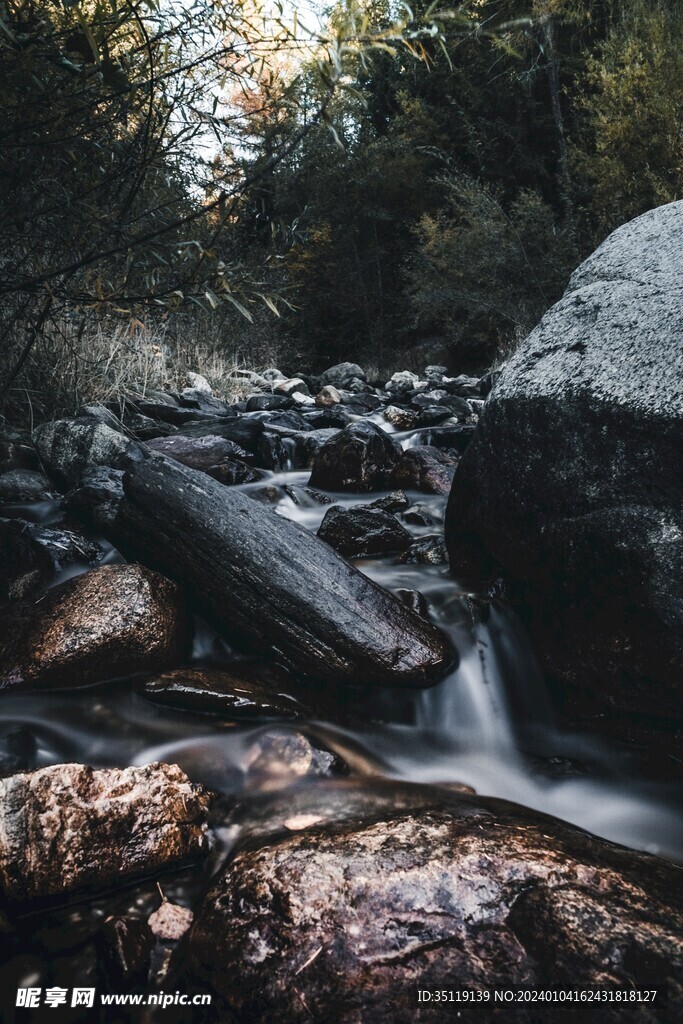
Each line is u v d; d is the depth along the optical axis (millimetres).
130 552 2662
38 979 1375
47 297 3115
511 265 10797
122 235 2842
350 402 7320
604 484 2156
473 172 12570
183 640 2412
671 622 1929
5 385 4000
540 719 2307
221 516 2533
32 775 1648
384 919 1372
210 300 2398
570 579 2205
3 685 2152
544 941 1338
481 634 2467
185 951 1425
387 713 2250
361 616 2344
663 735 2018
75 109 2480
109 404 5016
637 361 2217
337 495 4258
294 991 1266
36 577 2816
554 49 10273
